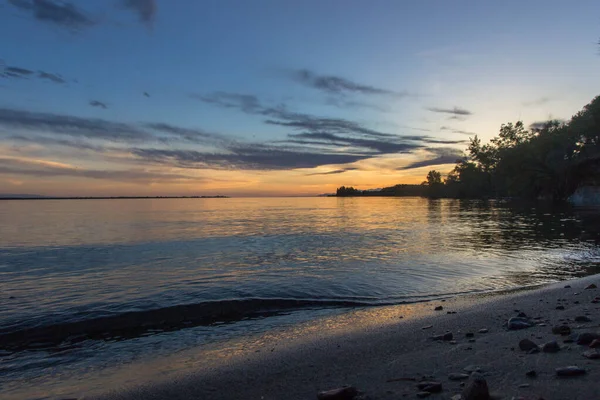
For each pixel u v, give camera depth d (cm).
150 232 3014
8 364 541
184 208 10125
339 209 8394
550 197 8800
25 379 486
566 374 336
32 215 6328
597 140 7519
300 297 912
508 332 528
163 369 495
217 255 1694
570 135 7812
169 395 396
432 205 9931
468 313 683
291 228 3269
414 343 514
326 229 3098
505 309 689
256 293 957
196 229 3278
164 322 745
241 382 417
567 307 658
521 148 8450
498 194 12838
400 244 1994
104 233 2961
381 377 390
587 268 1245
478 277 1126
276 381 410
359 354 484
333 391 337
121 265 1457
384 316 728
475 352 444
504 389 315
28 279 1205
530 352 417
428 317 682
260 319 757
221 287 1031
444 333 557
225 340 627
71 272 1323
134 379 464
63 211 8138
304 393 368
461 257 1509
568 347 421
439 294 931
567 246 1795
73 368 523
